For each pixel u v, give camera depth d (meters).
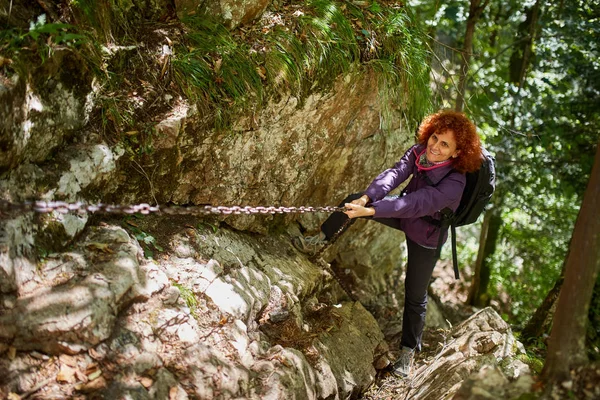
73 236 2.92
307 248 4.48
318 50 4.00
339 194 4.93
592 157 6.19
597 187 2.69
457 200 3.71
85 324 2.60
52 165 2.94
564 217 7.16
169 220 3.61
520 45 6.61
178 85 3.46
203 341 3.06
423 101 4.87
